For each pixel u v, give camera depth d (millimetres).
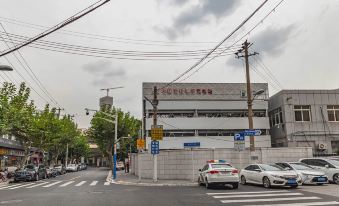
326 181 19531
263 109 44531
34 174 30625
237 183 18375
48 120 42250
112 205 12102
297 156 27266
